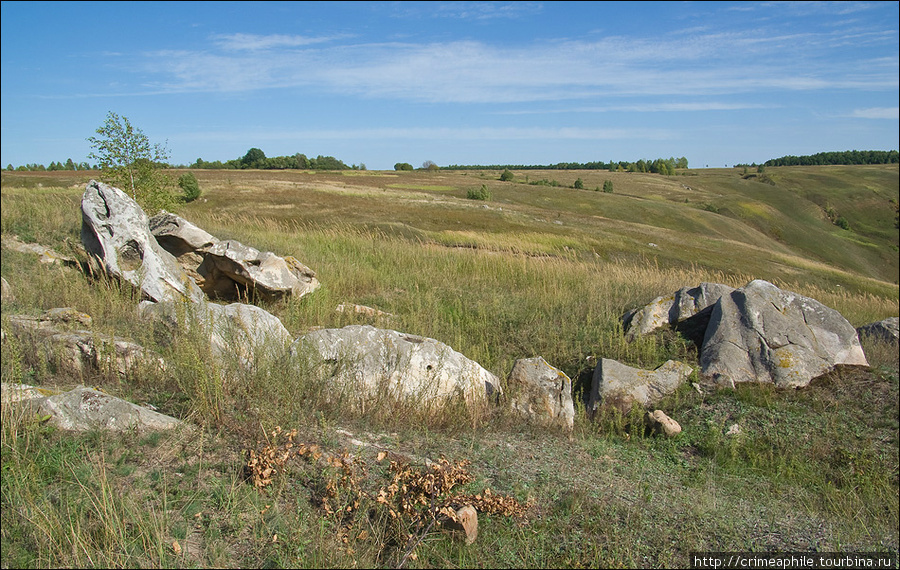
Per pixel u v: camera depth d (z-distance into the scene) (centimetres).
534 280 1405
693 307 955
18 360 542
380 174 11456
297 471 439
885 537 507
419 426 573
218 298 1062
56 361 596
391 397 603
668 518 471
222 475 423
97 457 412
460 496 423
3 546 332
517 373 685
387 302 1153
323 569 349
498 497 429
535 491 473
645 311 977
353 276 1298
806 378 771
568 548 407
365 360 643
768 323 834
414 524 399
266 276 1023
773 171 14725
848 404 731
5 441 416
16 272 927
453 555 386
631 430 683
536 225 4278
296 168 11919
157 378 577
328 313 995
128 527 359
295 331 849
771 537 475
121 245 901
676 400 746
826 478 609
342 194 5250
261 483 408
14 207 1322
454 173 13962
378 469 457
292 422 507
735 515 506
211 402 507
